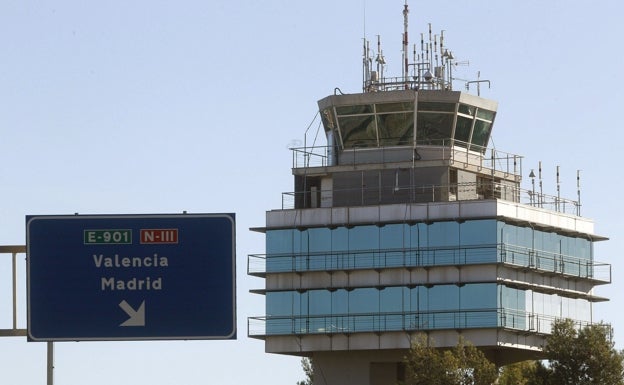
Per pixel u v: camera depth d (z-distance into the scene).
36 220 82.56
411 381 185.88
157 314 82.00
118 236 82.44
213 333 81.88
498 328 196.00
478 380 182.88
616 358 183.75
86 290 82.25
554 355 185.12
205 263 82.12
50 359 82.12
